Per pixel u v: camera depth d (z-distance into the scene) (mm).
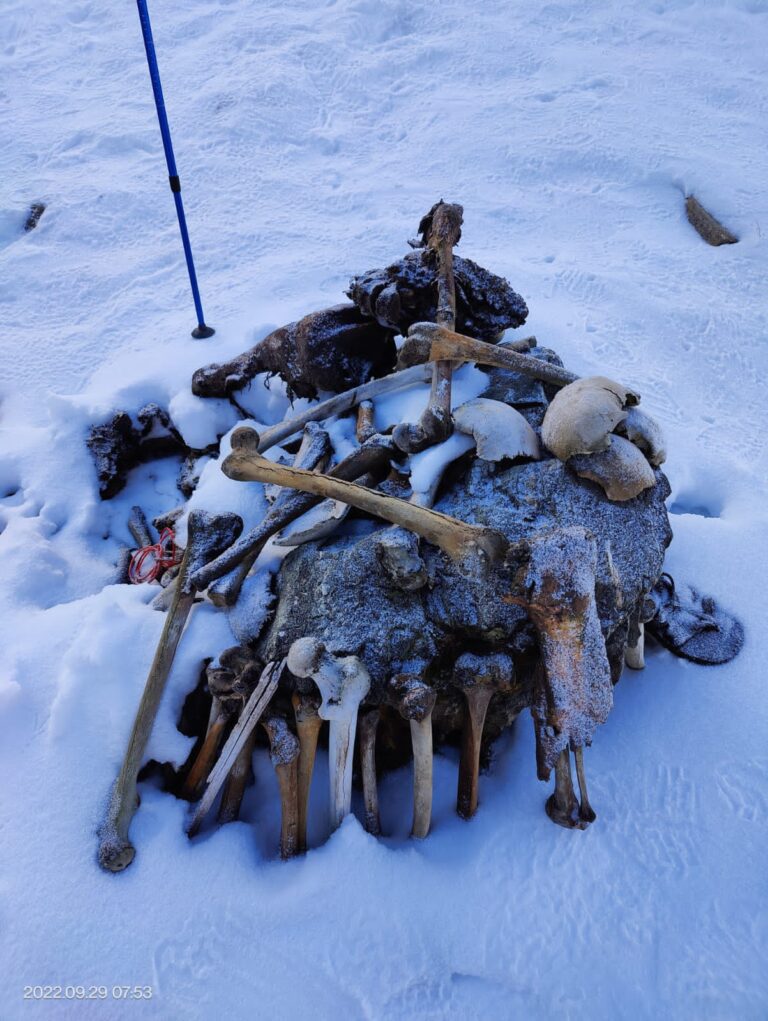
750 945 1025
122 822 1088
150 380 1810
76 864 1072
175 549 1479
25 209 2650
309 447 1405
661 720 1265
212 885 1063
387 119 3047
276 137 2928
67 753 1149
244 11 3656
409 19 3555
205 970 1004
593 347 1991
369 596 1188
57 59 3520
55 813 1106
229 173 2754
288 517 1292
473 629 1160
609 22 3463
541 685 1096
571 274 2242
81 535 1625
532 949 1024
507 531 1207
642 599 1260
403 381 1454
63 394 1929
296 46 3344
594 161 2715
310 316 1590
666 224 2506
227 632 1254
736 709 1265
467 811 1148
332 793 1110
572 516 1218
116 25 3684
